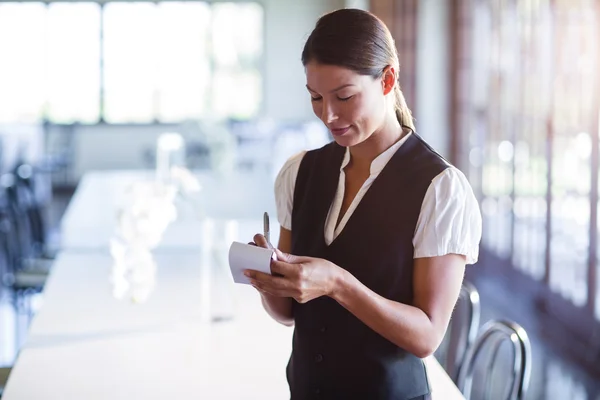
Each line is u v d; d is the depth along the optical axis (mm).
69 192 12359
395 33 8141
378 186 1710
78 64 12820
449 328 2998
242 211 4973
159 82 12922
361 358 1736
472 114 7602
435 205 1647
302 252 1811
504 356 4734
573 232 5520
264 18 12859
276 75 12953
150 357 2521
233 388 2271
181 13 12805
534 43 6125
